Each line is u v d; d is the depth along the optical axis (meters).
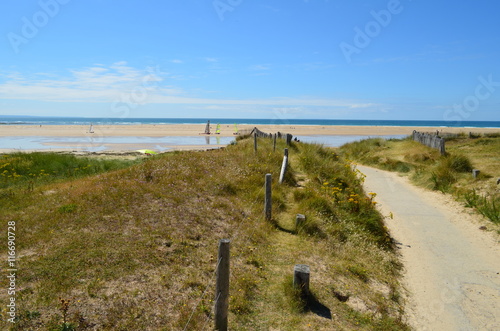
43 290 4.34
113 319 3.98
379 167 16.95
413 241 7.92
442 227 8.77
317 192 9.65
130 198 7.93
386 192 12.20
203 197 8.66
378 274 6.10
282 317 4.50
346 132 60.31
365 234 7.61
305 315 4.59
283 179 10.78
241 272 5.45
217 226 7.11
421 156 16.47
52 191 9.08
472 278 6.17
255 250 6.32
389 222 9.16
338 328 4.38
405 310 5.12
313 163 13.21
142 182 9.31
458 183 11.83
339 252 6.68
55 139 42.22
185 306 4.40
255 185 9.91
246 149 15.18
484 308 5.23
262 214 8.05
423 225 8.92
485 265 6.67
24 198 8.29
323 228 7.54
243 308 4.57
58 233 6.00
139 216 7.00
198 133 54.41
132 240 5.93
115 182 9.18
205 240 6.39
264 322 4.37
